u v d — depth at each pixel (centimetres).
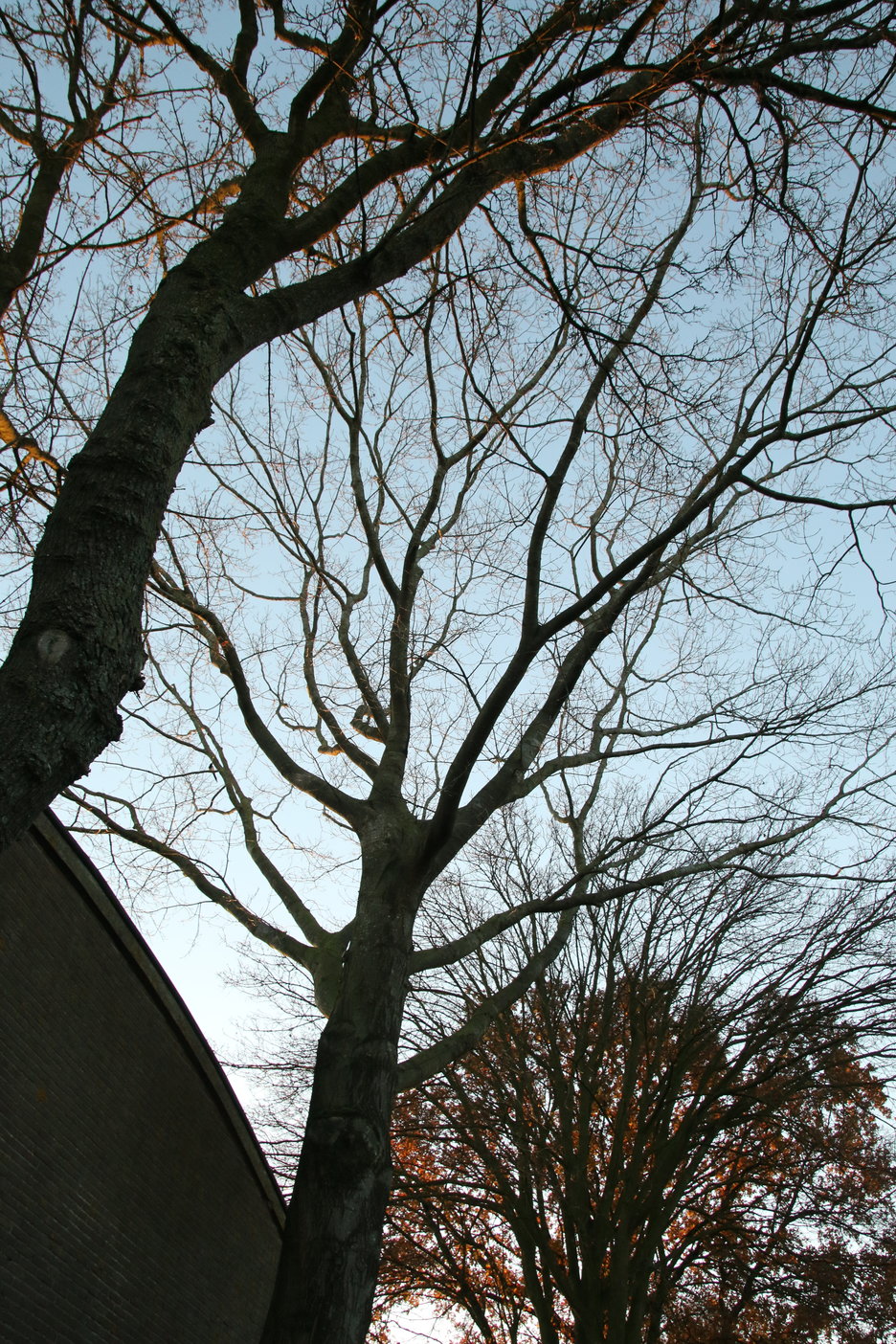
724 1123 1335
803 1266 1433
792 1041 1385
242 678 885
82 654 345
